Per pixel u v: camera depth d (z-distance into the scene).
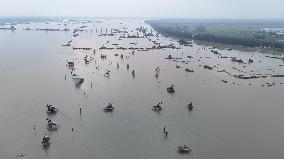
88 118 139.75
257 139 124.00
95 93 173.62
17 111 146.88
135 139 121.75
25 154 110.38
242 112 150.50
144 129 130.12
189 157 109.94
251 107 157.25
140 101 162.25
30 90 177.75
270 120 141.62
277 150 116.31
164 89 183.62
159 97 169.25
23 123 134.12
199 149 115.44
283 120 141.88
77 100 162.00
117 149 114.31
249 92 182.50
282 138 125.12
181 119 140.75
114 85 189.50
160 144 118.31
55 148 114.44
